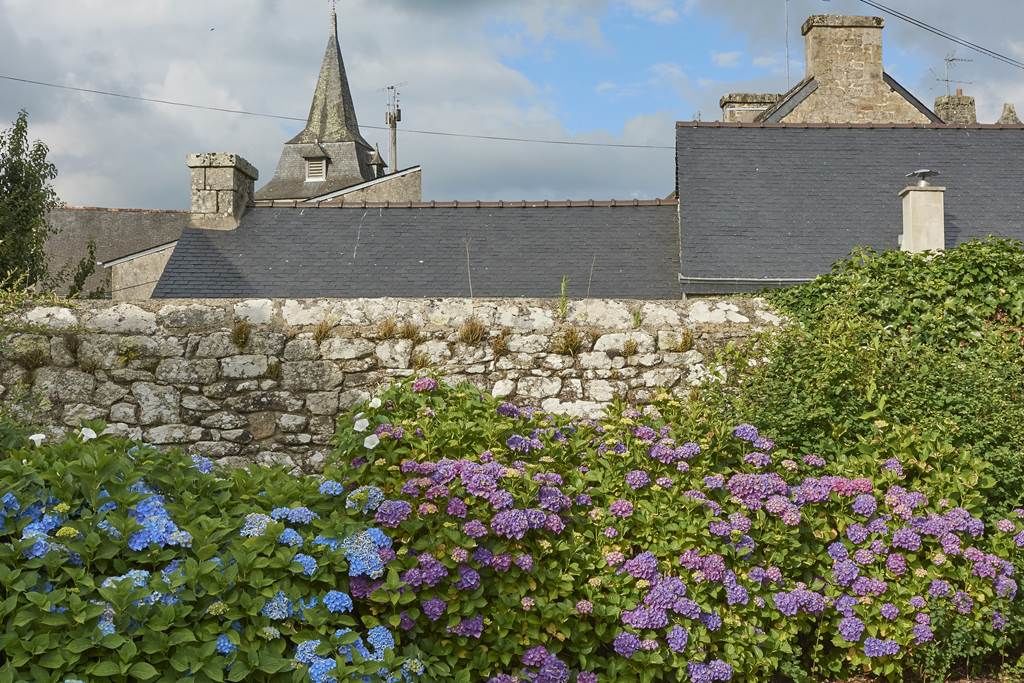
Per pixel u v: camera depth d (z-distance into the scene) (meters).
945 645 5.38
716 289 15.13
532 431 5.84
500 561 4.73
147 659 3.74
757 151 17.44
